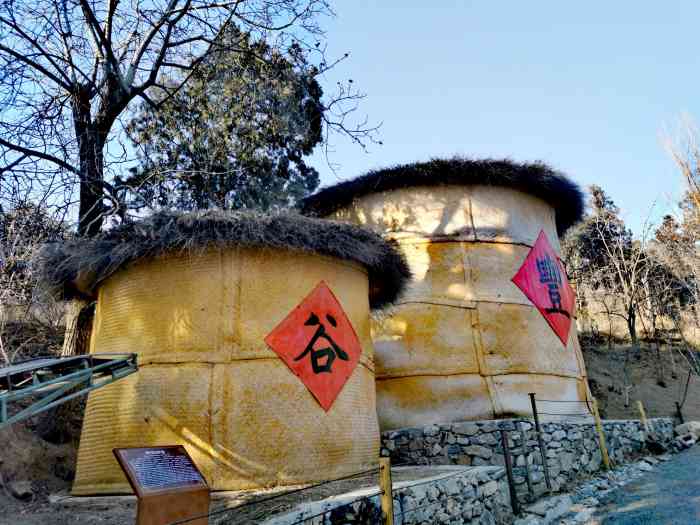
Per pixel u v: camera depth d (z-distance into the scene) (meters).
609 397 17.70
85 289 8.38
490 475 7.70
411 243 12.05
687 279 23.73
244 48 12.87
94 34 11.48
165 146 14.30
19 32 9.68
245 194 15.81
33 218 9.98
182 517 4.38
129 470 4.34
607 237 26.23
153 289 7.31
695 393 18.08
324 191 13.22
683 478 9.49
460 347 11.10
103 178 10.52
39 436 8.19
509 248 12.05
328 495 5.84
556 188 12.87
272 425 6.72
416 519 5.91
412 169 12.26
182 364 6.85
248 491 6.25
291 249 7.47
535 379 11.12
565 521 7.74
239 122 14.68
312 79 14.06
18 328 10.81
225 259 7.26
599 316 25.80
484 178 12.25
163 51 11.67
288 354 7.11
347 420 7.41
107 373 5.68
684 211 19.64
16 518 5.47
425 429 9.87
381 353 11.37
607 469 10.46
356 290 8.33
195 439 6.48
